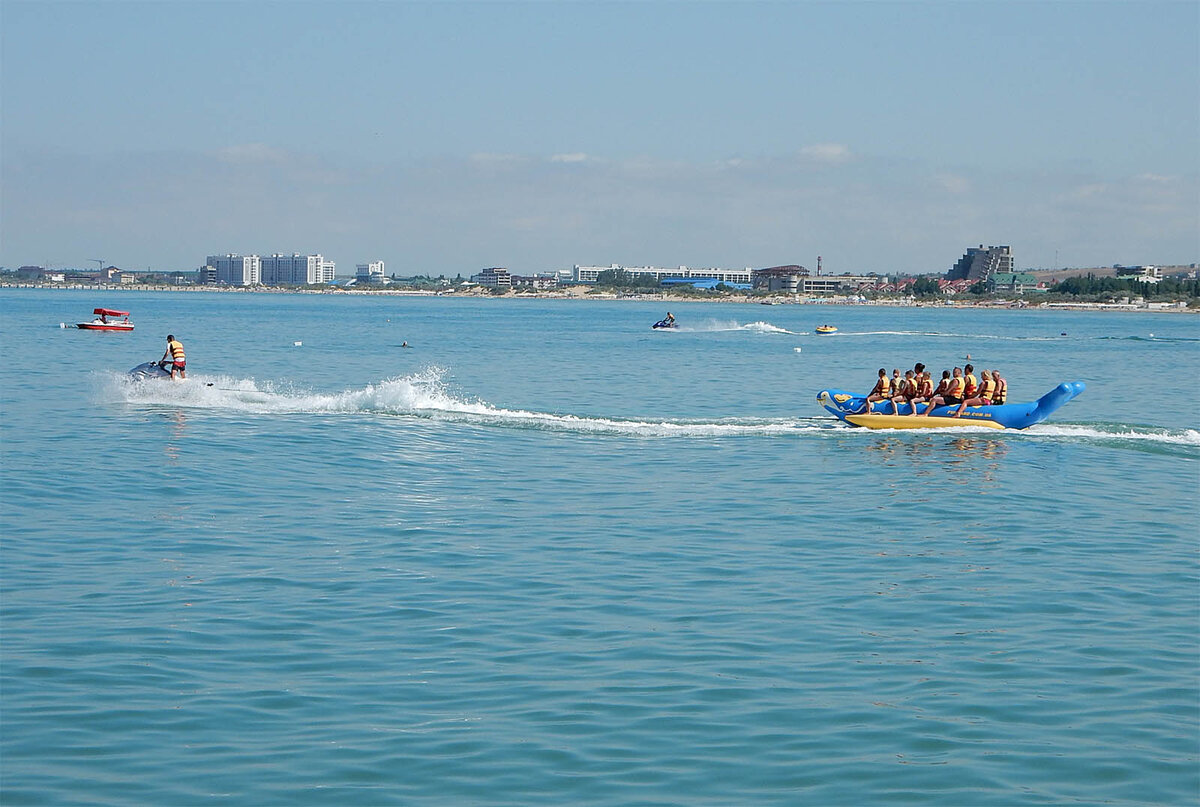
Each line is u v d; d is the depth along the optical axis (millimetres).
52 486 22781
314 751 10406
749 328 121938
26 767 10016
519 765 10180
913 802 9602
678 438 31391
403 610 14750
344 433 30891
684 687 12117
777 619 14648
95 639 13344
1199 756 10547
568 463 27125
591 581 16391
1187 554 18797
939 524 20859
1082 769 10250
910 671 12734
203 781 9805
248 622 14109
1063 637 14086
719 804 9508
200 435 29938
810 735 10914
